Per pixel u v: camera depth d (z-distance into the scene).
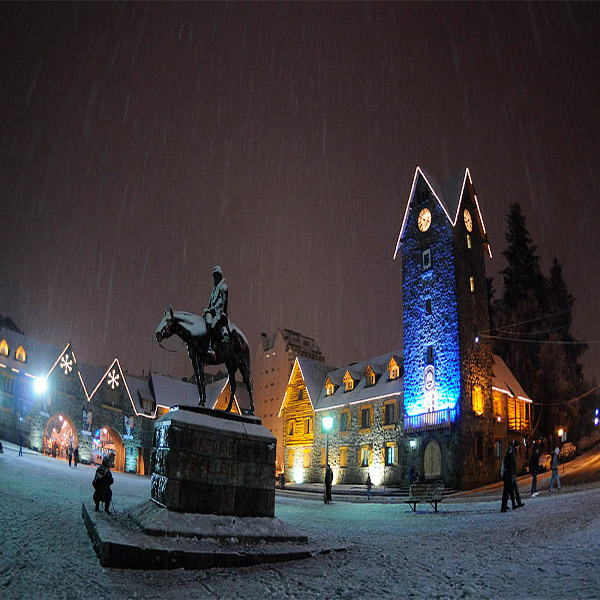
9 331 56.66
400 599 8.82
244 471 14.20
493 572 9.98
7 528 12.95
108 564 10.62
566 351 58.62
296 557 12.40
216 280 16.14
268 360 95.50
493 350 59.19
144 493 26.62
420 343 46.22
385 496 40.34
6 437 51.44
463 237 46.88
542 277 61.38
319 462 54.78
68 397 56.66
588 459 42.16
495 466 43.69
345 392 55.00
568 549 11.16
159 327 15.02
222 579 10.59
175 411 14.12
